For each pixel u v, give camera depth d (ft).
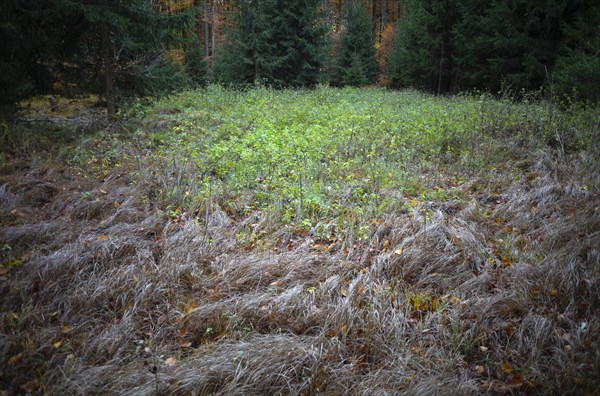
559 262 14.53
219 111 38.96
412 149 25.27
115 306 13.19
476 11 51.57
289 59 69.46
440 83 63.77
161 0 71.61
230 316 12.56
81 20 28.63
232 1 69.72
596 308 12.98
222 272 14.53
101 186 21.04
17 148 24.90
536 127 28.30
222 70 71.97
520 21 44.21
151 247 15.96
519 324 12.62
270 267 14.79
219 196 19.81
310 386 10.66
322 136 27.66
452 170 23.22
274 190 20.61
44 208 19.04
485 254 15.66
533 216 17.94
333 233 17.35
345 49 94.94
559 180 21.17
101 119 32.24
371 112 35.45
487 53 50.26
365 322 12.69
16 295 13.23
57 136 28.07
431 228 16.56
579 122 27.58
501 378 11.18
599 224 16.28
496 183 21.22
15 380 10.55
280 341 11.68
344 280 14.42
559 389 10.57
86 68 31.91
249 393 10.34
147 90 34.06
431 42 63.57
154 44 32.99
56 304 13.23
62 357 11.32
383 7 129.80
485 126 28.19
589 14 40.01
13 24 25.44
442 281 14.32
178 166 22.40
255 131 29.71
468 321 12.59
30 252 15.40
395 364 11.50
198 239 16.19
